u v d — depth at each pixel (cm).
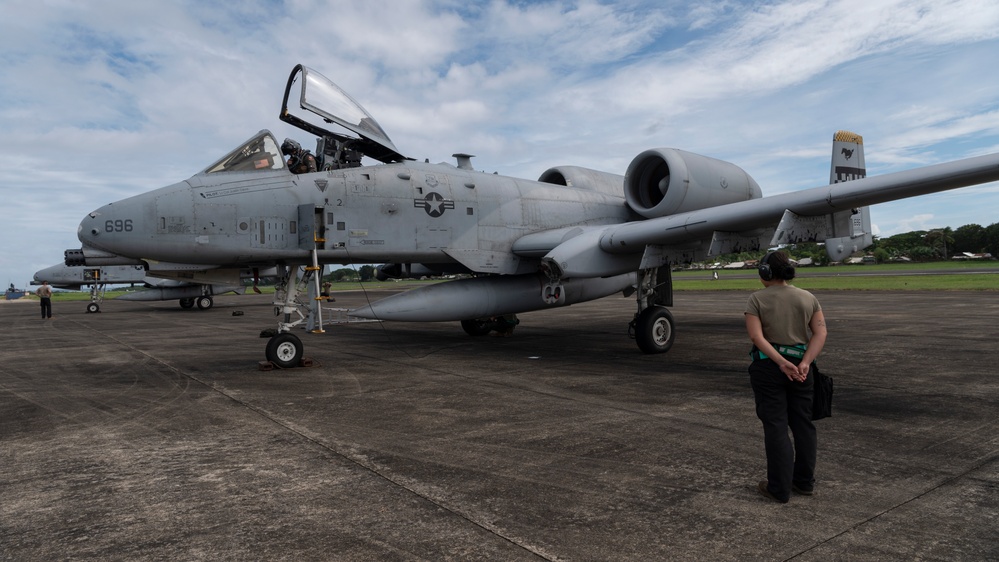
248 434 461
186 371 794
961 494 318
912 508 300
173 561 252
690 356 865
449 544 265
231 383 690
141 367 847
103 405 585
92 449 428
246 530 283
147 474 369
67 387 692
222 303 3162
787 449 309
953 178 594
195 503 319
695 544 262
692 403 550
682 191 944
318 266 780
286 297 819
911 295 2083
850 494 320
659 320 893
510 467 373
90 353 1045
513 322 1177
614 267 877
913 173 618
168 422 505
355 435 453
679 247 869
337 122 859
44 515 305
